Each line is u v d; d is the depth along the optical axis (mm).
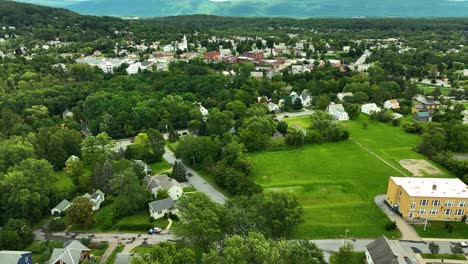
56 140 127812
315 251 68625
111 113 167500
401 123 183500
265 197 85250
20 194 95500
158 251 66688
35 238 92438
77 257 79188
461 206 96062
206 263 62875
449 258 81812
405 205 97500
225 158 130250
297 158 142125
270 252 60844
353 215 100375
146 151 138125
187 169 132875
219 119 158625
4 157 110438
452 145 149125
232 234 75688
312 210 103125
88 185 114875
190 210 76625
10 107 166625
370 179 123250
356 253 83125
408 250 84688
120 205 100125
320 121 164000
